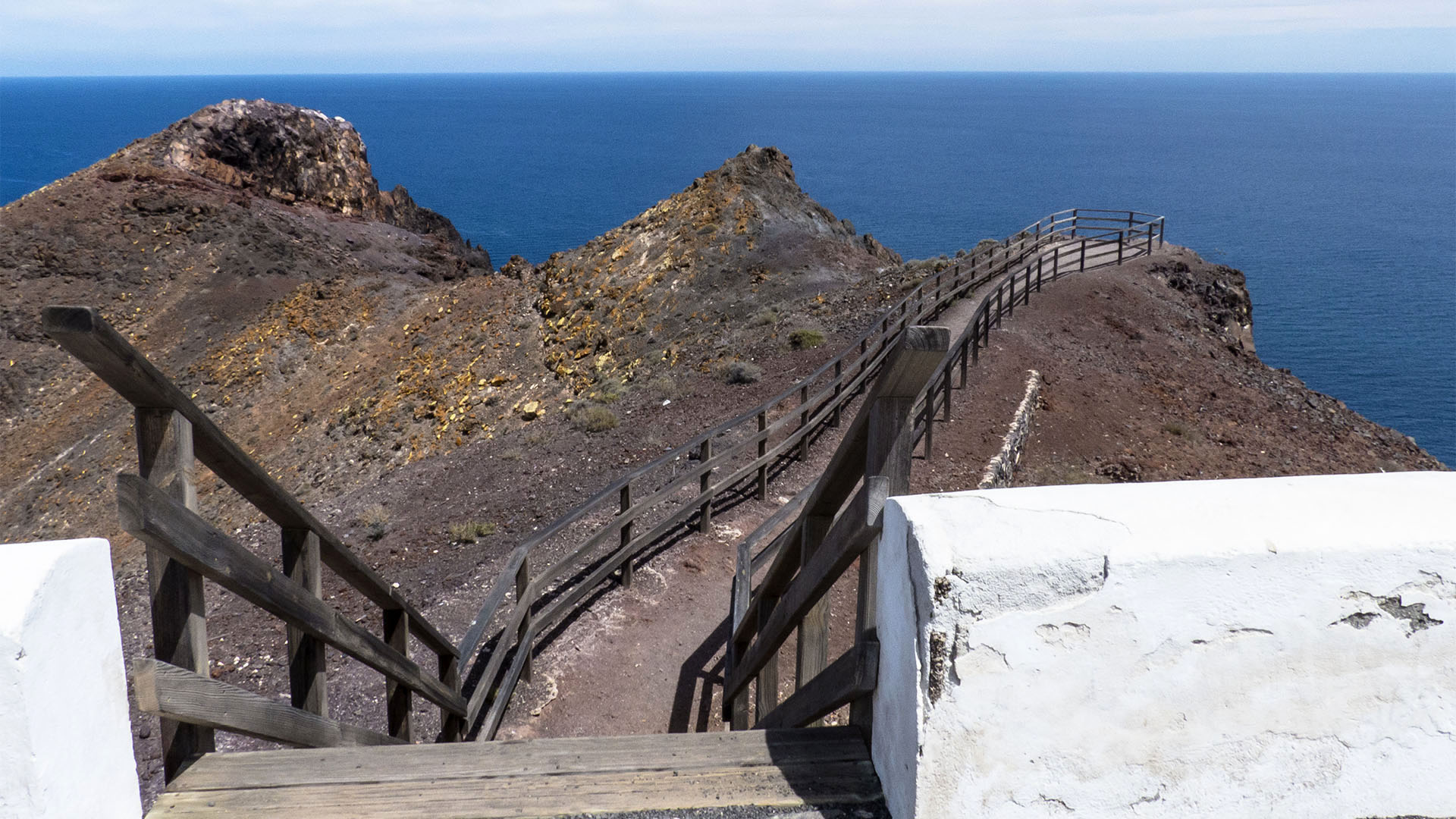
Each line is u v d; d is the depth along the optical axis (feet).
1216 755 6.03
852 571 33.78
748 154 137.18
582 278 121.08
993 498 6.23
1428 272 582.76
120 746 6.40
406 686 14.75
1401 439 71.82
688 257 113.39
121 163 180.96
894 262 129.70
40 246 160.66
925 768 5.88
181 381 138.51
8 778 5.44
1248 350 96.22
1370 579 5.89
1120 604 5.75
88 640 6.06
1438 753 6.15
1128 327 77.25
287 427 118.11
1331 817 6.20
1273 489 6.38
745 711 19.07
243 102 197.36
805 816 7.29
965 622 5.71
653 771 8.17
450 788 8.08
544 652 27.81
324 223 190.60
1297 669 5.97
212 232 169.78
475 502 46.14
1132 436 56.54
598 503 28.50
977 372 57.31
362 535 45.03
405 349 126.72
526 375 104.27
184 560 7.77
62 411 137.08
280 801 7.91
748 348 72.43
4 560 5.65
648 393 65.00
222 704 8.45
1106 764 5.98
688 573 33.47
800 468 44.21
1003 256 89.71
